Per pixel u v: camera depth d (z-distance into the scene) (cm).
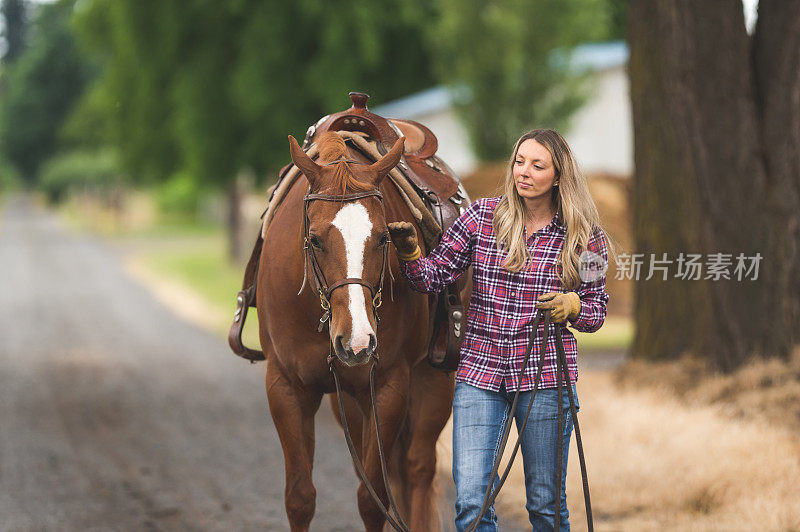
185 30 3350
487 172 2495
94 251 5003
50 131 12788
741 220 1115
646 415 1035
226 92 3353
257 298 623
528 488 538
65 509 863
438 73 2981
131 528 804
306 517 570
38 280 3566
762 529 705
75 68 12800
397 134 627
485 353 533
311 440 589
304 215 525
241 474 1001
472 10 2753
